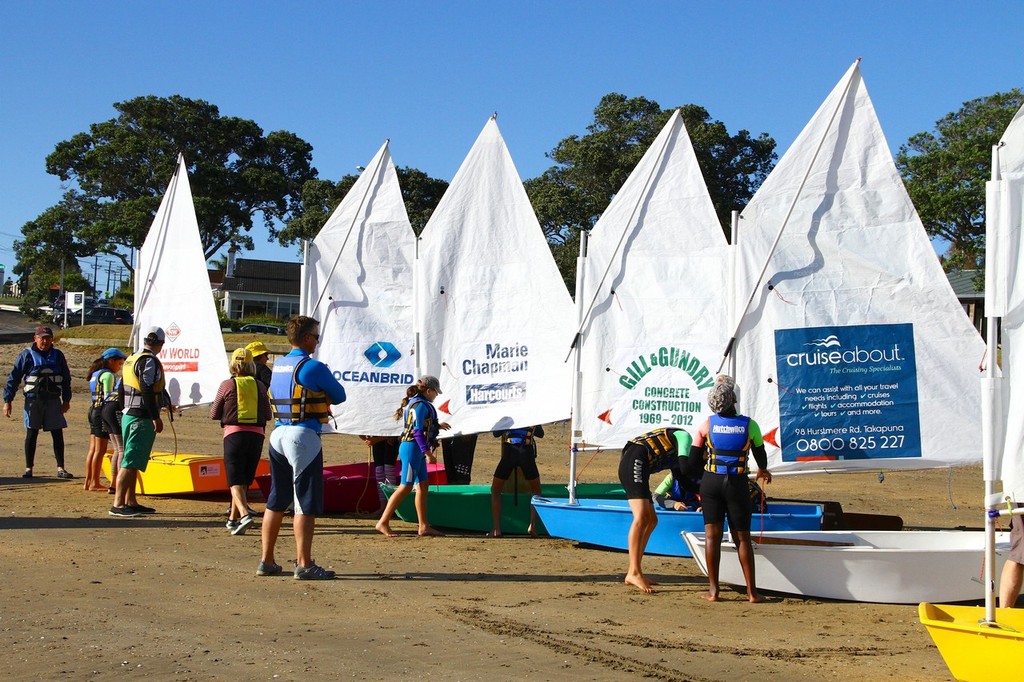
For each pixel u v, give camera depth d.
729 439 7.99
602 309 10.37
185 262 12.77
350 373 12.15
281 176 59.59
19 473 14.55
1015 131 6.16
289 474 8.26
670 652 6.46
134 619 6.78
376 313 12.28
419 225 44.53
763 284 9.70
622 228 10.39
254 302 60.34
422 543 10.24
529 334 11.19
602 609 7.61
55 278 73.94
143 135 58.78
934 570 8.08
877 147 9.68
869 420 9.52
